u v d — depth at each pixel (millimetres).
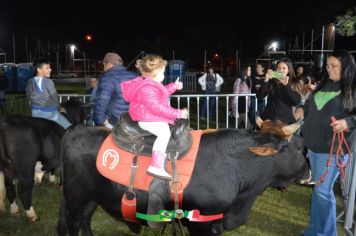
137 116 3340
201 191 3367
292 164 3566
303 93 6402
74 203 3717
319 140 3986
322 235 4156
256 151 3291
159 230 4836
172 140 3332
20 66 24547
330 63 3836
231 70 46625
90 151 3584
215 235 3637
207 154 3439
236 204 3643
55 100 5617
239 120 9508
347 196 4641
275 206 5586
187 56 51094
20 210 5480
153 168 3221
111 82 4777
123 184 3408
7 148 4840
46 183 6492
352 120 3672
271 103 5453
